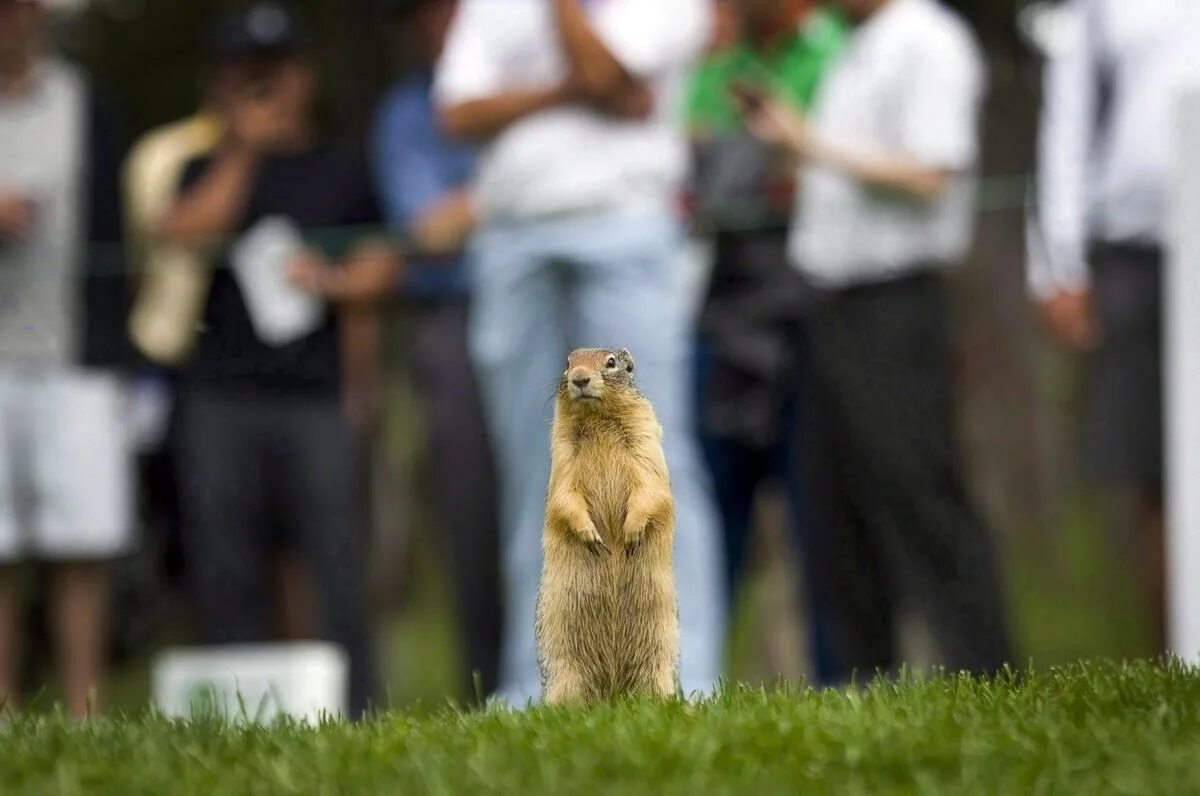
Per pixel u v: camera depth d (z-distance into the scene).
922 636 15.35
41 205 14.30
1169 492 13.50
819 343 13.30
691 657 12.66
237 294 14.65
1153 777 6.89
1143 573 13.88
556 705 8.11
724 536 14.02
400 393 20.05
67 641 14.53
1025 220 21.84
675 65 13.41
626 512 8.41
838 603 13.38
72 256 14.45
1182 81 13.49
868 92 13.34
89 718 8.80
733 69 14.49
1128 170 13.56
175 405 14.78
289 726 8.39
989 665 13.09
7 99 14.29
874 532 13.27
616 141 13.29
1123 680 8.57
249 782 7.21
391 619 20.58
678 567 12.77
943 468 13.19
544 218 13.30
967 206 17.39
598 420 8.45
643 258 13.27
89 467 14.38
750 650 18.11
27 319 14.24
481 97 13.47
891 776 7.11
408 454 20.05
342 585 14.62
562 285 13.38
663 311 13.34
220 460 14.52
